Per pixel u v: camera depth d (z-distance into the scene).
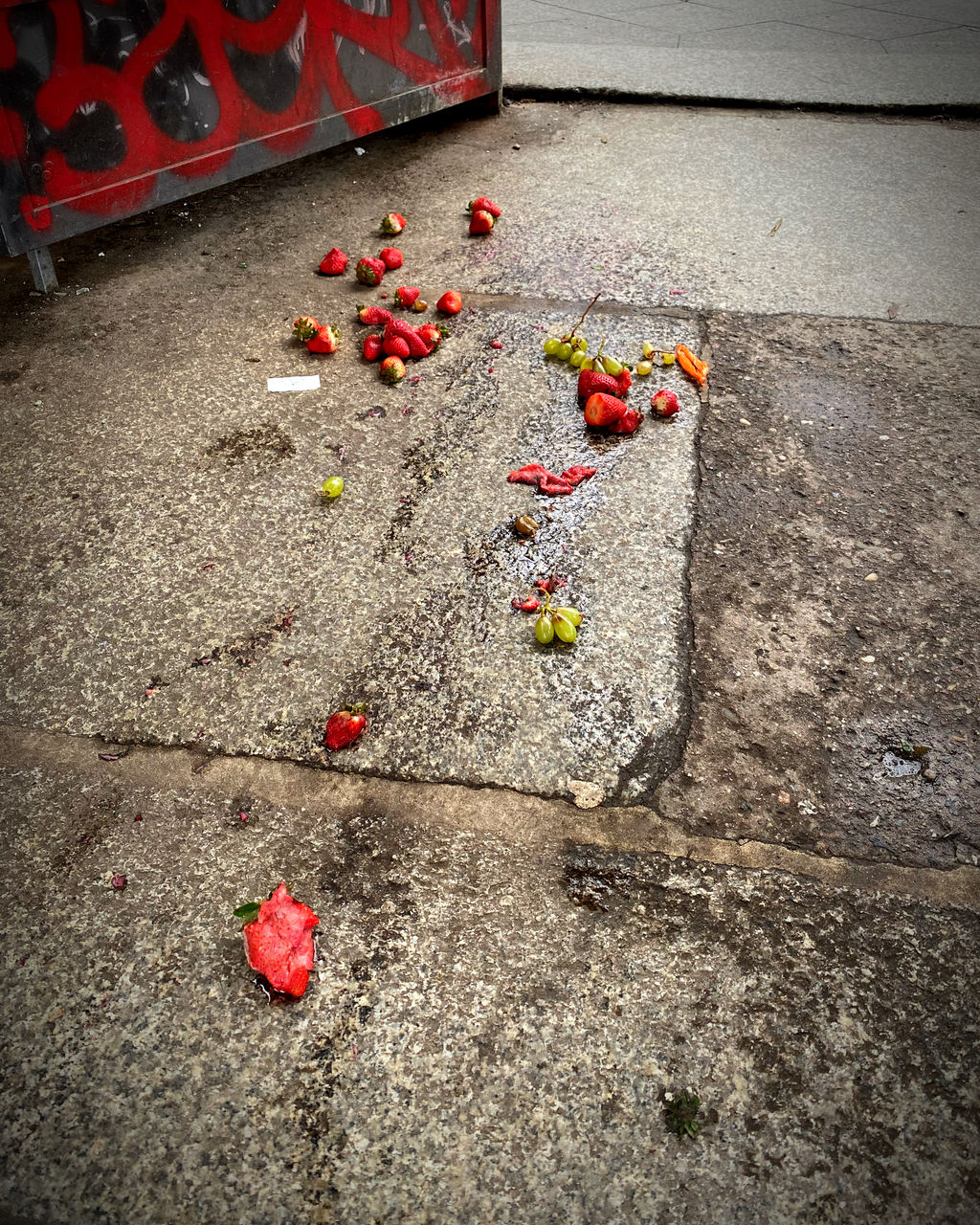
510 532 2.75
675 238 4.29
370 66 4.64
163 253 4.25
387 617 2.49
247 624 2.48
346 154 5.21
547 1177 1.52
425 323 3.70
